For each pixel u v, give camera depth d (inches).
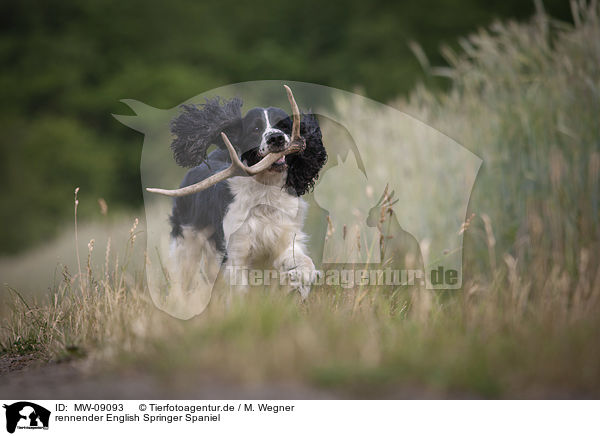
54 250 1266.0
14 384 401.4
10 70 2356.1
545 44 778.8
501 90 792.3
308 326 413.4
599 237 633.6
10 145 2167.8
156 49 2421.3
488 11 2257.6
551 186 706.8
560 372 368.8
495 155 760.3
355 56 2290.8
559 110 722.8
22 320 568.4
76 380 400.5
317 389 358.6
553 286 537.0
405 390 358.0
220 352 381.4
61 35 2434.8
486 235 721.6
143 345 424.2
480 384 356.5
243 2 2541.8
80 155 2124.8
